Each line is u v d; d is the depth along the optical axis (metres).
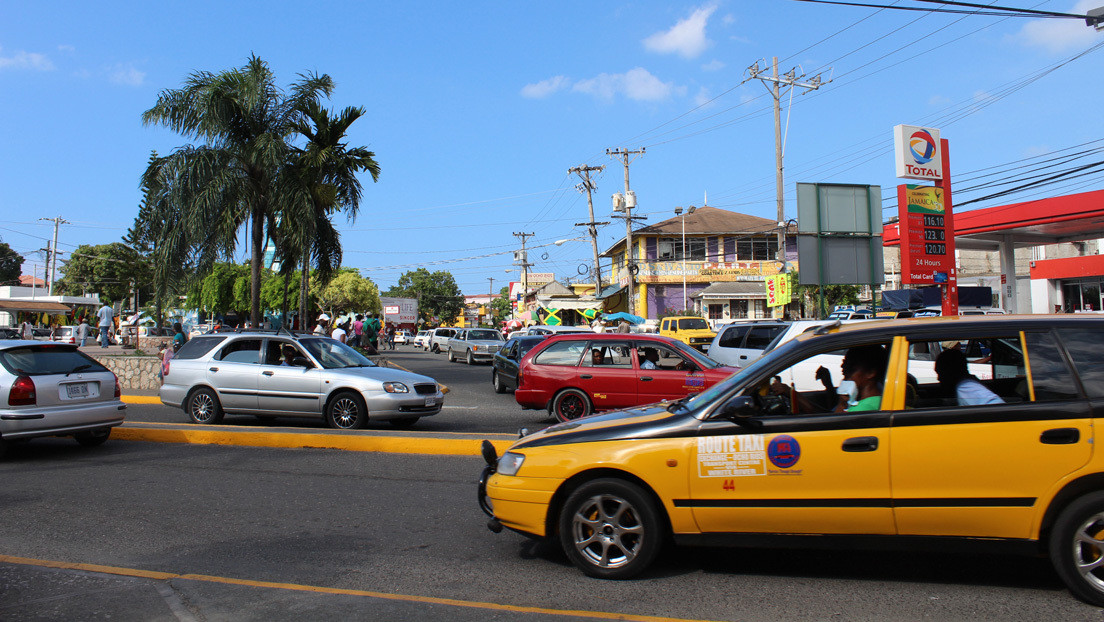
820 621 3.87
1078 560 3.96
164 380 11.81
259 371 11.25
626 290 46.38
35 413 8.45
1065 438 4.00
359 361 12.02
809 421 4.32
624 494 4.51
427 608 4.10
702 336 23.22
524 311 59.91
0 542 5.45
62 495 6.92
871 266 25.20
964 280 41.53
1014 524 4.06
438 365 29.27
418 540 5.50
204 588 4.43
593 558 4.58
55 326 37.62
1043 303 35.69
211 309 48.16
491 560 5.02
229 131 18.58
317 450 9.32
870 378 4.50
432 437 9.30
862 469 4.20
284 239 19.89
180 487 7.26
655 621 3.89
